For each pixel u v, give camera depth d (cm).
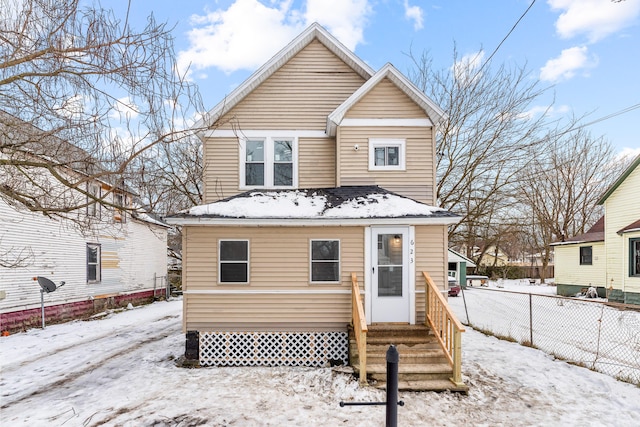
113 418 480
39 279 1098
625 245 1449
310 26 946
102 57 475
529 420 475
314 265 747
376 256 741
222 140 938
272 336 731
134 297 1766
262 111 955
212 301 732
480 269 3706
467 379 609
